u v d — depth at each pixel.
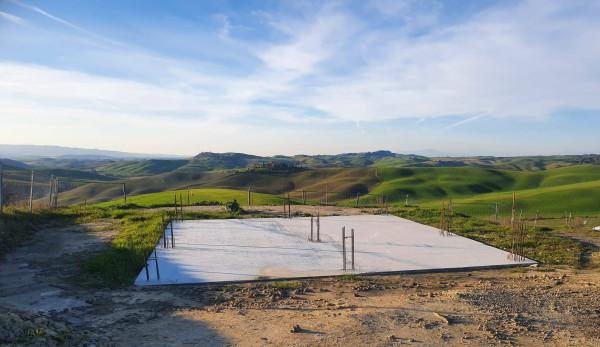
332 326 6.57
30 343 5.25
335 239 14.18
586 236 16.08
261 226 16.72
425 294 8.61
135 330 6.54
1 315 5.73
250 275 9.91
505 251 12.69
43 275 9.91
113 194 83.25
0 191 15.65
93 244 13.38
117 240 13.45
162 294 8.66
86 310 7.61
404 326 6.54
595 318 6.91
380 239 14.22
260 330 6.48
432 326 6.53
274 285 9.27
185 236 14.49
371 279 9.95
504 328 6.45
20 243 13.44
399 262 11.23
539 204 42.28
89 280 9.55
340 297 8.48
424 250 12.62
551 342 5.94
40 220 17.78
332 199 57.91
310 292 8.88
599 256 12.38
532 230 16.69
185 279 9.57
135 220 18.30
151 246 12.46
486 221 19.20
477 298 7.98
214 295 8.60
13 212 16.81
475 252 12.43
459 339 6.02
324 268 10.55
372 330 6.37
